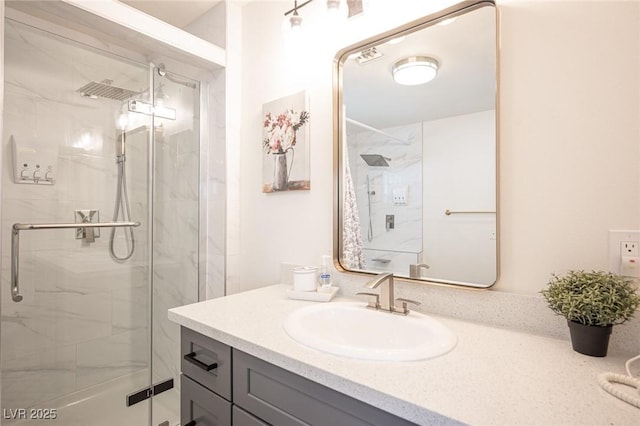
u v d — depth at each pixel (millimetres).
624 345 779
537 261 924
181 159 1876
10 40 1402
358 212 1315
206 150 1838
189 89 1860
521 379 651
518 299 938
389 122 1229
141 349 1813
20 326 1502
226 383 934
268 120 1647
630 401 565
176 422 1776
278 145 1596
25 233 1499
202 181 1845
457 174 1065
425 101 1141
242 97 1814
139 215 1834
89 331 1689
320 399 718
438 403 563
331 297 1255
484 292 996
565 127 881
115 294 1766
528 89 936
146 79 1801
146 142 1834
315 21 1479
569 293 771
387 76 1237
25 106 1470
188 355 1049
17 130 1454
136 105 1783
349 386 648
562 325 869
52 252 1580
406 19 1193
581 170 859
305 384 745
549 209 905
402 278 1177
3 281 1454
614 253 813
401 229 1197
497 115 976
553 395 593
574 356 760
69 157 1604
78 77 1606
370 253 1281
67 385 1625
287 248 1582
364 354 740
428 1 1142
